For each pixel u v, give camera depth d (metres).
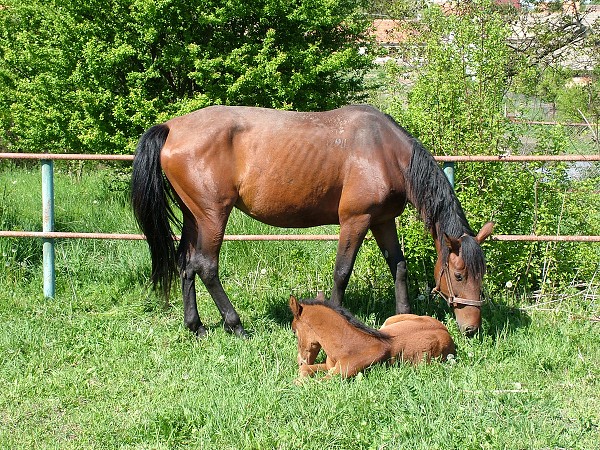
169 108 9.65
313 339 4.71
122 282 6.97
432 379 4.56
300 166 5.32
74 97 9.67
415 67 7.62
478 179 6.70
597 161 6.75
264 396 4.33
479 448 3.68
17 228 7.82
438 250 5.35
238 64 9.52
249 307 6.39
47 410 4.36
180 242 5.79
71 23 9.37
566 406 4.33
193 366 4.98
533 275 6.77
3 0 10.72
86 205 9.62
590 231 6.83
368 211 5.29
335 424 4.00
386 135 5.32
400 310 5.69
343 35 10.98
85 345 5.43
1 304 6.38
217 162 5.37
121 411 4.34
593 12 14.45
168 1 9.10
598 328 5.81
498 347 5.26
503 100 7.16
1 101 10.95
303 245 7.75
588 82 13.04
